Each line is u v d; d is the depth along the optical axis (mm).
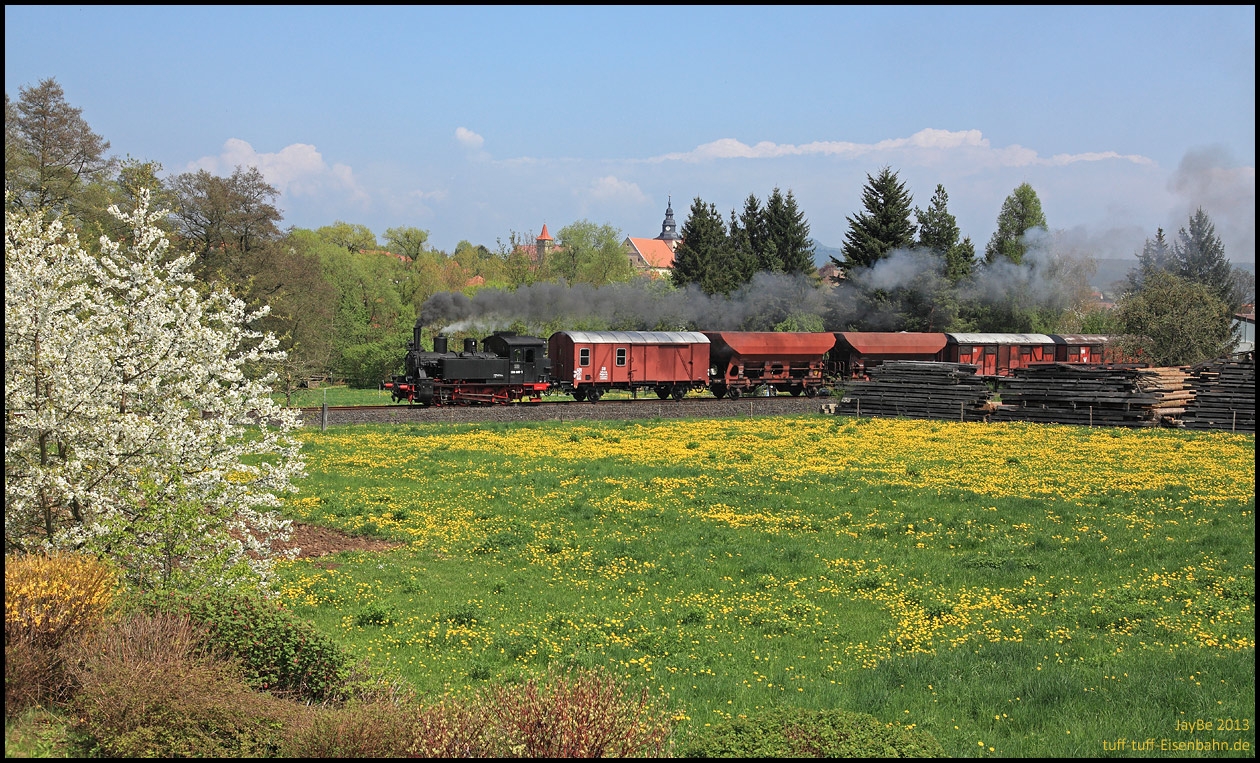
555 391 48781
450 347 60375
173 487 12945
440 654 13078
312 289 59469
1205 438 35000
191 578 12117
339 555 18594
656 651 13320
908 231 81125
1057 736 10344
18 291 12352
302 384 61844
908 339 60219
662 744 9000
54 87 44625
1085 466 28578
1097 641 13688
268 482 14469
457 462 29172
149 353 13547
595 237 83812
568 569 17844
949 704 11359
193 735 8570
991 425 39875
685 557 18594
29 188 42812
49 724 8977
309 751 8312
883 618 15062
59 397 12531
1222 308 55250
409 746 8453
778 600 15969
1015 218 85000
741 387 54531
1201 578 16562
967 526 21016
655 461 30172
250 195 55188
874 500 23797
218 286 15430
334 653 10430
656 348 51000
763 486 25672
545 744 8438
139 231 14305
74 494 12141
